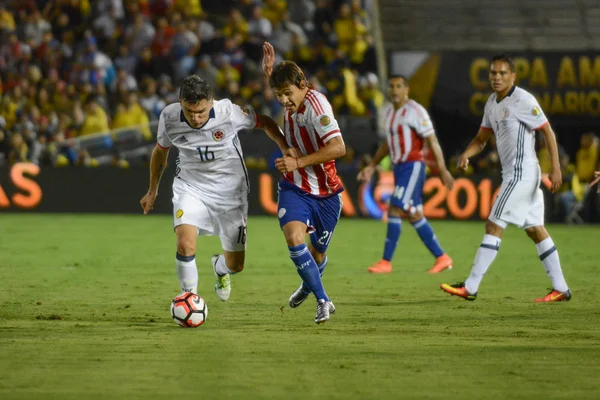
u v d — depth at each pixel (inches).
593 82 2780.5
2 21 3080.7
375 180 2522.1
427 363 700.0
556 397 593.6
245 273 1353.3
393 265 1497.3
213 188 911.0
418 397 591.5
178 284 1214.9
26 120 2652.6
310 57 2984.7
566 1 3115.2
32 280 1250.6
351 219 2512.3
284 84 871.7
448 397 592.1
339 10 3120.1
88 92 2869.1
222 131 889.5
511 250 1764.3
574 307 1035.9
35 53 3038.9
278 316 951.0
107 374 653.3
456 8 3110.2
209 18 3265.3
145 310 987.9
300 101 882.8
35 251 1643.7
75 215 2501.2
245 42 3011.8
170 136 898.1
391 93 1401.3
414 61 2810.0
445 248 1785.2
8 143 2615.7
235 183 916.0
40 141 2620.6
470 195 2472.9
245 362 699.4
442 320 930.7
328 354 733.9
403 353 740.0
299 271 887.7
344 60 2876.5
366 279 1309.1
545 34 3043.8
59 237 1915.6
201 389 609.3
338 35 3026.6
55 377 642.2
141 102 2785.4
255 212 2522.1
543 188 2514.8
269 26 3046.3
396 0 3139.8
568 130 2817.4
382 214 2522.1
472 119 2780.5
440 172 1396.4
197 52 3056.1
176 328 865.5
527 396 596.1
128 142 2640.3
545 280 1301.7
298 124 887.1
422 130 1381.6
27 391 599.8
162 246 1754.4
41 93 2847.0
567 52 2785.4
